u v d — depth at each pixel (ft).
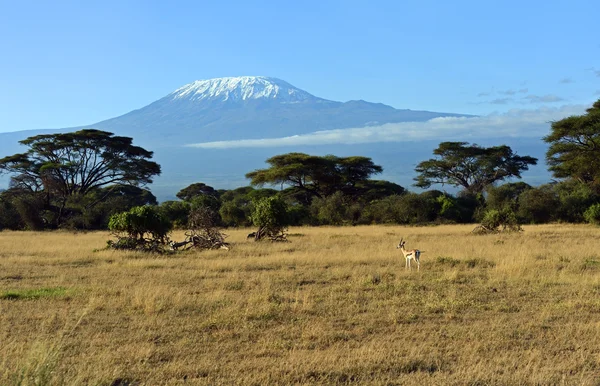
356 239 86.99
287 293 38.32
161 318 31.19
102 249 70.28
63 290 39.75
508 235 88.53
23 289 40.60
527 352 24.47
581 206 136.05
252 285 41.96
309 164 188.34
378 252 63.62
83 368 21.97
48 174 165.58
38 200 159.43
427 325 29.66
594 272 47.57
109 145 183.83
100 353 24.52
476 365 22.80
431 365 23.24
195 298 36.37
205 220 75.36
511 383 21.02
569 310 32.71
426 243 75.72
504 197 157.69
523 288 40.01
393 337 27.35
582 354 24.20
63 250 71.92
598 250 62.95
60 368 21.93
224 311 32.35
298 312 32.63
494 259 55.67
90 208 158.20
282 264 54.24
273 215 85.92
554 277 43.70
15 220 153.07
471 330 28.35
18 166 174.29
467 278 44.88
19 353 23.95
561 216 137.69
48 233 128.47
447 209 152.66
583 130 134.21
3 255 66.85
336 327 29.45
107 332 28.48
